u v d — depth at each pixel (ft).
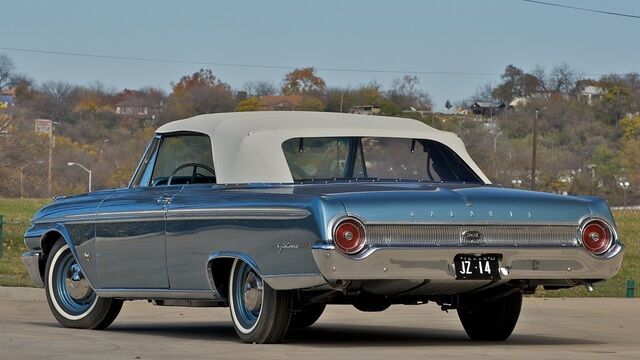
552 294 69.87
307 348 33.17
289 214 32.27
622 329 45.29
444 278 32.09
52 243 42.70
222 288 35.42
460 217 32.22
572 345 36.22
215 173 36.22
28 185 269.85
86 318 41.04
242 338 34.68
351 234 31.35
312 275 31.71
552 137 378.94
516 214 32.76
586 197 34.30
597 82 447.42
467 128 338.54
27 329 39.58
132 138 367.45
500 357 30.96
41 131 300.40
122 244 38.45
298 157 35.58
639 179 334.44
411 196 32.17
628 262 108.78
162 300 38.45
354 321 48.08
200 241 35.29
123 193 39.22
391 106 350.23
